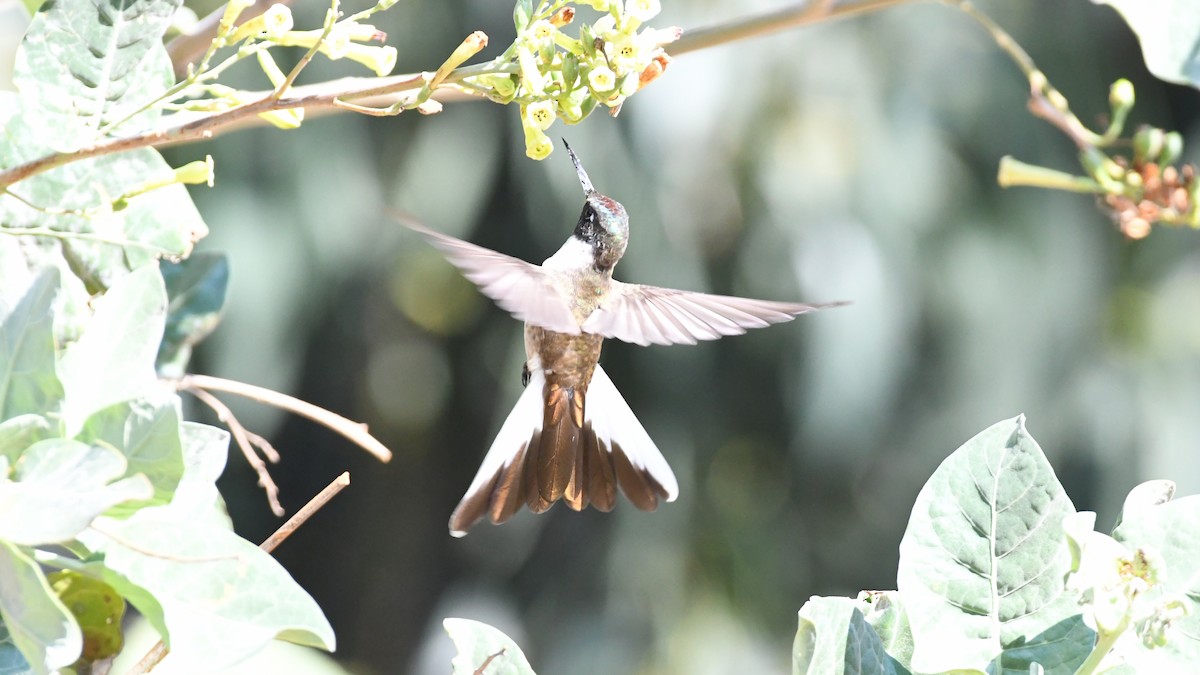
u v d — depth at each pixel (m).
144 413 2.48
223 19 2.84
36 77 3.23
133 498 2.26
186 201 3.42
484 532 13.99
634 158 10.91
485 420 14.21
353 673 14.70
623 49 2.71
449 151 11.96
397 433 14.44
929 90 11.84
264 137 11.75
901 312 11.63
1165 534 2.91
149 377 2.62
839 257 11.43
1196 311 13.35
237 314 11.68
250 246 11.63
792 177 11.26
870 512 13.02
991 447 3.04
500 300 3.70
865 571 13.34
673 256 11.21
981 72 12.12
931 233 11.78
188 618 2.39
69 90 3.26
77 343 2.62
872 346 11.55
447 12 11.24
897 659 3.02
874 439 12.12
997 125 12.12
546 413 4.37
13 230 3.24
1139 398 12.86
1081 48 12.65
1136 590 2.67
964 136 12.05
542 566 13.58
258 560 2.45
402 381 14.09
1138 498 2.97
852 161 11.46
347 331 13.11
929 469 12.55
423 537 14.66
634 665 12.92
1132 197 4.02
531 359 4.45
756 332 11.98
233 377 11.87
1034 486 3.00
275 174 11.82
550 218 11.62
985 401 12.33
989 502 3.00
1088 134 4.09
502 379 13.41
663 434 12.59
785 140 11.32
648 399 12.63
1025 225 12.23
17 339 2.50
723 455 13.11
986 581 2.97
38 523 2.23
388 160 12.20
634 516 13.03
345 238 12.07
